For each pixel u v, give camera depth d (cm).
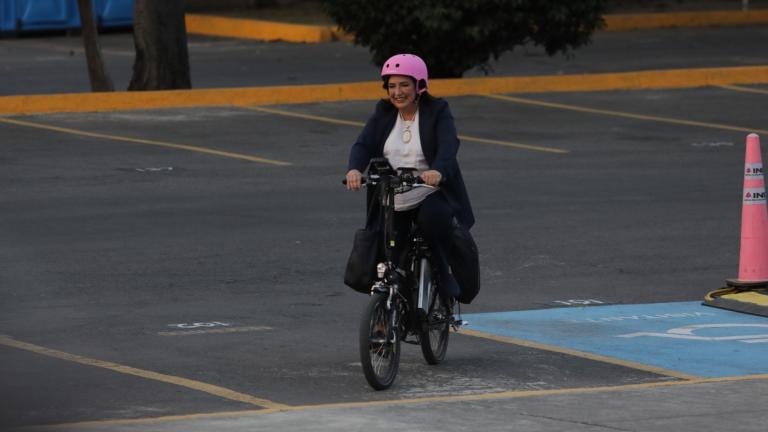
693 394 1784
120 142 4334
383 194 1845
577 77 5591
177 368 1984
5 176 3747
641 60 6762
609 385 1908
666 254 2917
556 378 1950
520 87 5519
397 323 1886
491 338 2214
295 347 2131
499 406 1717
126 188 3619
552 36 5684
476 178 3831
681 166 4062
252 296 2503
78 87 5831
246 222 3198
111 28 8269
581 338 2214
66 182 3681
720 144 4459
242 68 6519
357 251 1872
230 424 1608
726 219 3300
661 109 5162
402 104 1883
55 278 2628
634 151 4319
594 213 3353
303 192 3603
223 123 4738
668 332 2258
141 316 2338
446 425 1608
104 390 1847
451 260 1941
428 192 1892
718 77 5775
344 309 2411
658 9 8894
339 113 5003
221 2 8931
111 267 2728
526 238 3056
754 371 1992
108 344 2138
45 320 2302
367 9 5556
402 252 1905
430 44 5584
